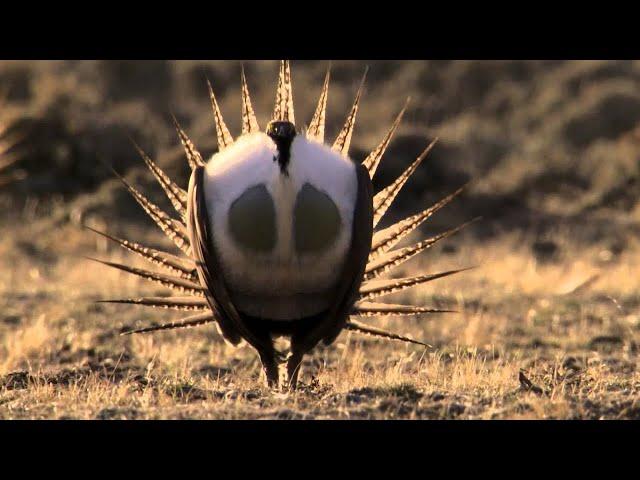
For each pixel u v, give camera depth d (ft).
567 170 232.32
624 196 215.72
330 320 76.02
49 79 241.55
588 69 323.98
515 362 90.53
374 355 99.96
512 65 335.88
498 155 246.68
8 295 128.47
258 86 306.55
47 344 100.12
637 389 76.64
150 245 168.76
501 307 123.65
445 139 234.58
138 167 203.72
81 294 129.39
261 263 73.26
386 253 80.74
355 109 81.00
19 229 177.88
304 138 74.74
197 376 88.22
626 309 122.11
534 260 159.33
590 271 143.02
